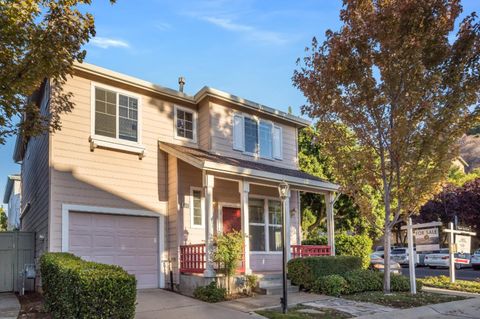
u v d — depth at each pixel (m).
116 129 12.85
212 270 11.69
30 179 16.25
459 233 16.03
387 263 12.46
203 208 14.13
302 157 21.27
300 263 12.90
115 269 6.90
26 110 8.04
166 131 14.15
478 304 11.05
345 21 11.67
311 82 12.26
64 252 10.36
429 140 11.42
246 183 13.00
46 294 8.85
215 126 14.78
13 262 13.55
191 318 8.81
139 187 13.16
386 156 12.39
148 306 10.14
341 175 12.85
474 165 54.84
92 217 12.12
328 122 12.57
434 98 11.35
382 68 11.45
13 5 6.76
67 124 11.87
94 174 12.22
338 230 23.69
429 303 10.95
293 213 17.11
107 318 6.24
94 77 12.57
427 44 11.06
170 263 13.28
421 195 12.07
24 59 7.28
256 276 12.46
